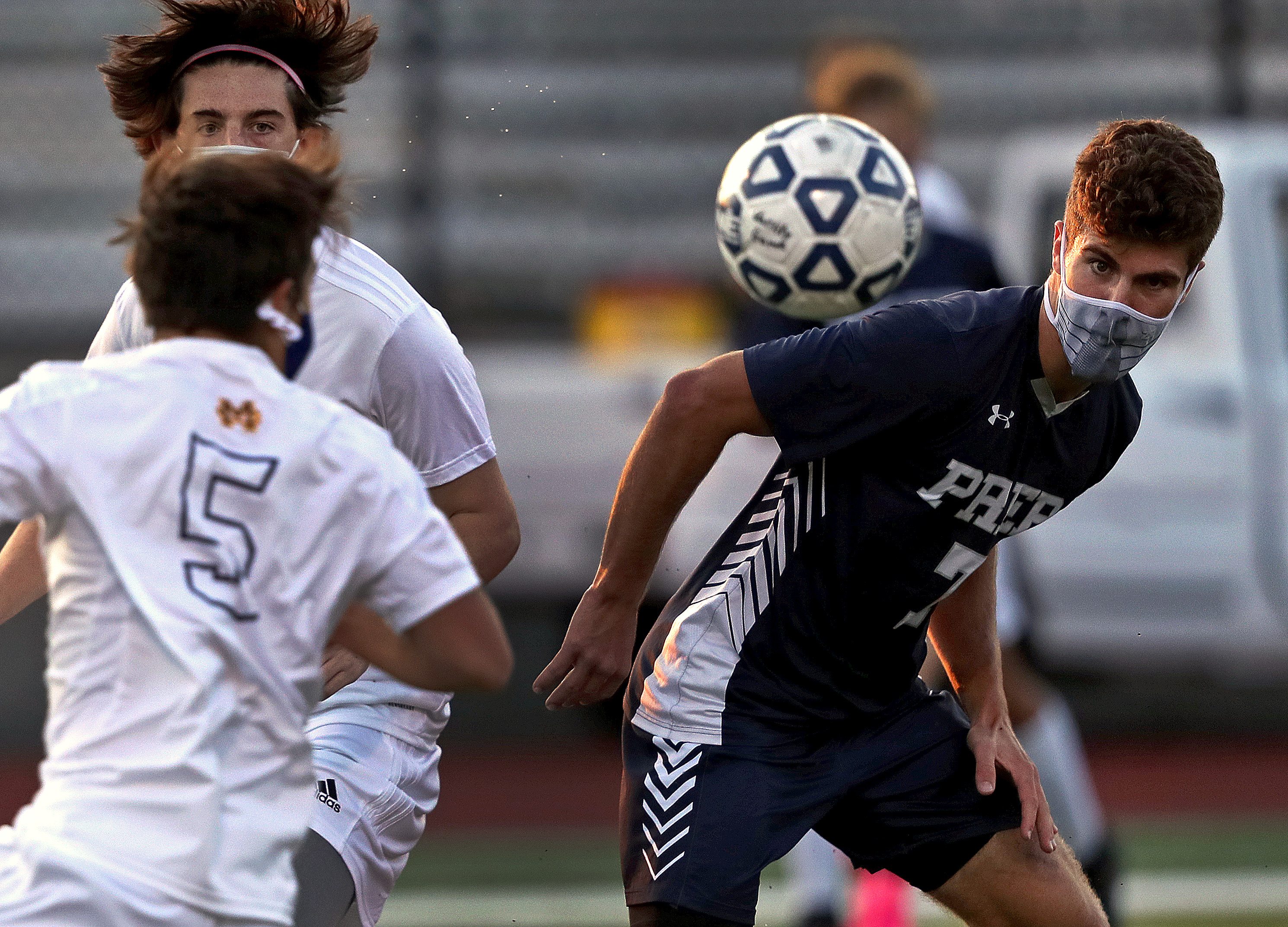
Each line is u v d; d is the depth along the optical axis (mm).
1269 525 26719
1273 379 26750
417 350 10703
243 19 10969
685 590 11586
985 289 18844
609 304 30453
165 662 7691
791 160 12422
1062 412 10586
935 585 11008
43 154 36500
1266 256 27016
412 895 21625
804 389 10281
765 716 11211
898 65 19641
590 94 37875
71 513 7898
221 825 7641
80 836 7492
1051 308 10266
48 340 33594
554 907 20984
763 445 25328
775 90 38188
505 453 26375
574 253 36562
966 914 11633
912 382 10234
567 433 26422
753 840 10875
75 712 7762
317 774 10938
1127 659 27688
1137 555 26750
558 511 26406
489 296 35375
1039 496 10828
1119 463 26766
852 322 10492
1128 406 10961
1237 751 30109
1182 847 24109
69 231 36031
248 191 8195
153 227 8203
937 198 19125
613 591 10977
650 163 37750
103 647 7750
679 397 10477
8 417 7930
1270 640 26969
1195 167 9562
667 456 10539
